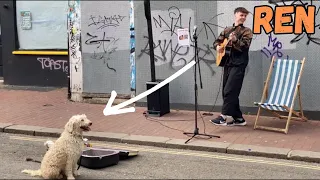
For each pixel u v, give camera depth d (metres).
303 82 6.30
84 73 7.69
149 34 6.71
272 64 6.14
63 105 7.58
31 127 6.16
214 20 6.73
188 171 4.45
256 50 6.53
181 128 6.00
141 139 5.50
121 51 7.36
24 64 9.48
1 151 5.23
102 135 5.70
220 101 6.82
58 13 9.20
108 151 4.74
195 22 6.85
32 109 7.29
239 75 5.95
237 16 6.00
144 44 7.19
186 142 5.32
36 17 9.34
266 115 6.60
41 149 5.32
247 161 4.79
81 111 7.11
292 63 5.99
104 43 7.46
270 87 6.12
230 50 5.94
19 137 5.91
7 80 9.65
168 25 7.02
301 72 5.82
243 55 5.97
